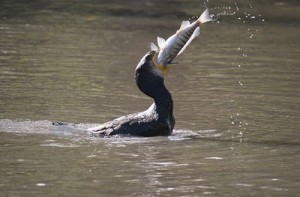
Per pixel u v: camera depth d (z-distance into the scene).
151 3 37.53
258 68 23.03
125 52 25.36
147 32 29.75
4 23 30.78
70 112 17.22
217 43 27.50
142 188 12.23
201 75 21.98
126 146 14.62
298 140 15.26
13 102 18.02
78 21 32.00
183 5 36.97
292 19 34.09
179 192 12.07
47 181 12.54
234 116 17.17
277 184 12.49
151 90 15.48
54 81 20.62
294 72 22.44
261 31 30.59
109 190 12.12
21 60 23.47
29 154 13.98
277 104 18.36
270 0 39.16
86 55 24.64
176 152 14.29
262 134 15.71
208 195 11.95
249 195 11.98
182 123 16.55
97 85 20.30
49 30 29.45
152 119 15.41
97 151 14.24
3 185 12.31
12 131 15.46
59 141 14.85
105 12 34.75
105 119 16.64
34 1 37.16
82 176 12.80
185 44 14.91
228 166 13.44
